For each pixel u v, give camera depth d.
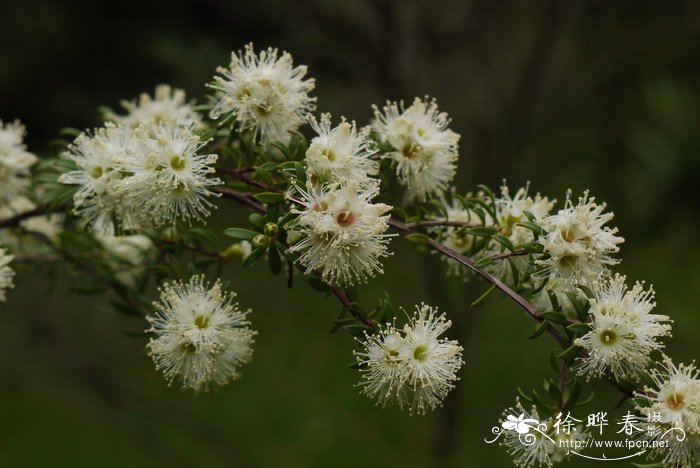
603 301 0.30
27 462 0.62
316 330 0.66
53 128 0.84
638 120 0.67
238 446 0.56
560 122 0.68
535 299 0.31
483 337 0.60
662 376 0.30
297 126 0.31
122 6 0.78
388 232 0.35
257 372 0.64
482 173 0.58
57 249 0.34
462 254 0.31
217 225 0.61
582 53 0.63
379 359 0.30
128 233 0.32
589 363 0.30
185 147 0.30
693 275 0.65
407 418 0.61
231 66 0.31
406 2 0.53
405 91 0.55
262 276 0.61
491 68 0.58
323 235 0.29
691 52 0.65
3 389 0.67
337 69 0.61
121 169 0.30
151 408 0.54
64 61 0.82
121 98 0.83
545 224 0.30
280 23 0.63
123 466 0.63
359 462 0.58
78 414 0.66
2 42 0.82
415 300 0.60
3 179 0.33
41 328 0.51
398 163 0.31
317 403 0.62
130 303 0.34
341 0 0.56
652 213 0.68
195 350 0.30
